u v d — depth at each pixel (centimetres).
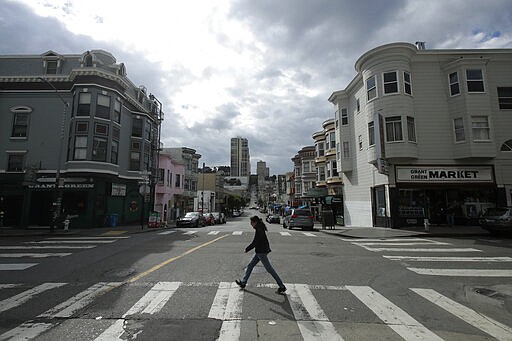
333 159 3497
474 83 2175
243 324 495
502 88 2236
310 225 2489
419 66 2280
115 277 805
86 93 2595
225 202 8206
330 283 753
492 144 2114
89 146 2527
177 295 650
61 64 2838
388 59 2217
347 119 2969
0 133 2684
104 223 2619
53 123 2691
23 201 2564
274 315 537
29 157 2655
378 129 2112
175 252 1193
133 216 3144
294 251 1223
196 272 858
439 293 680
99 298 630
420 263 991
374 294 668
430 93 2247
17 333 462
